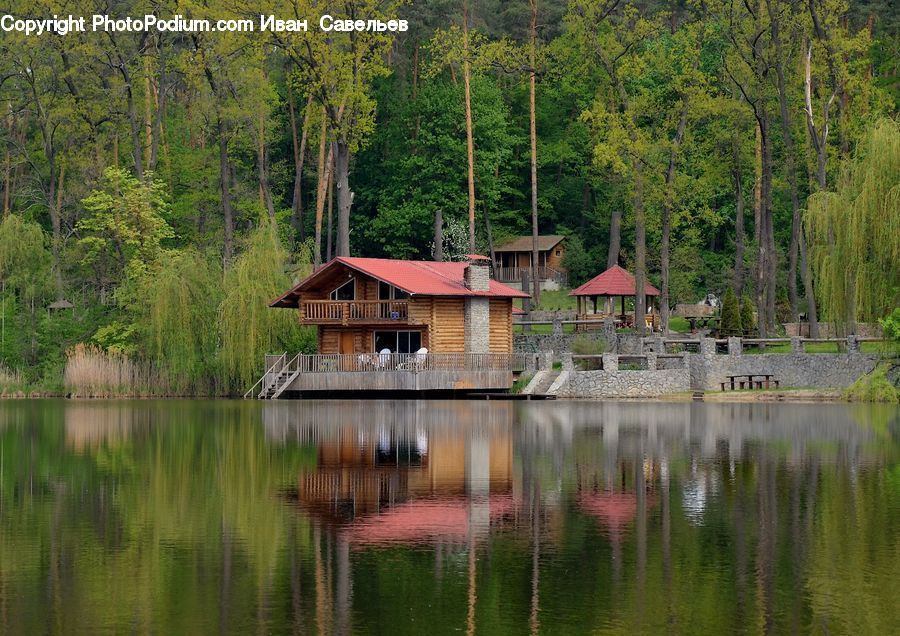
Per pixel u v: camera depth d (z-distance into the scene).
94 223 123.88
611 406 91.81
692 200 125.50
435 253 144.00
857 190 88.56
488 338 109.31
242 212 144.00
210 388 110.38
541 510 41.22
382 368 101.56
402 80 162.00
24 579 31.70
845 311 88.06
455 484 47.06
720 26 116.75
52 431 71.44
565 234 168.50
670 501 42.81
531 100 141.75
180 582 31.34
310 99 125.38
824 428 70.62
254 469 52.03
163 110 147.75
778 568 32.62
